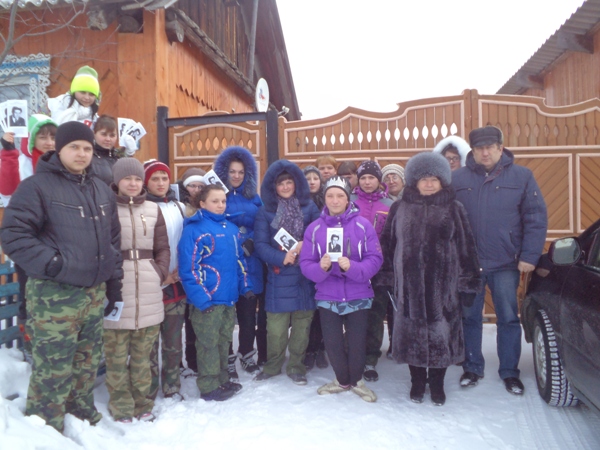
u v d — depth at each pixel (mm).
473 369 3922
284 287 3918
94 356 2922
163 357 3701
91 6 6145
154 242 3367
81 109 4098
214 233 3635
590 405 2789
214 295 3600
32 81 6715
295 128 5992
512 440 3039
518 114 5547
